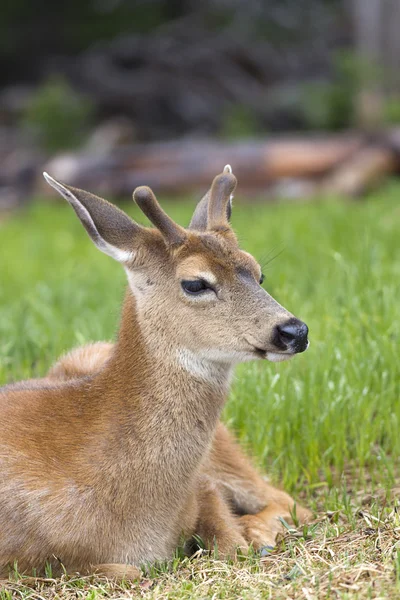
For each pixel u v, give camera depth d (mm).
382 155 28219
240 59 42500
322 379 10570
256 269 8297
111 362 8281
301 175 28328
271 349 7945
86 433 7984
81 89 42312
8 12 48219
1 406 8297
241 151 28797
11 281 18812
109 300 14656
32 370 11828
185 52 42750
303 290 14086
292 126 38844
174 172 29188
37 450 7910
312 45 44875
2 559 7809
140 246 8164
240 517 9336
